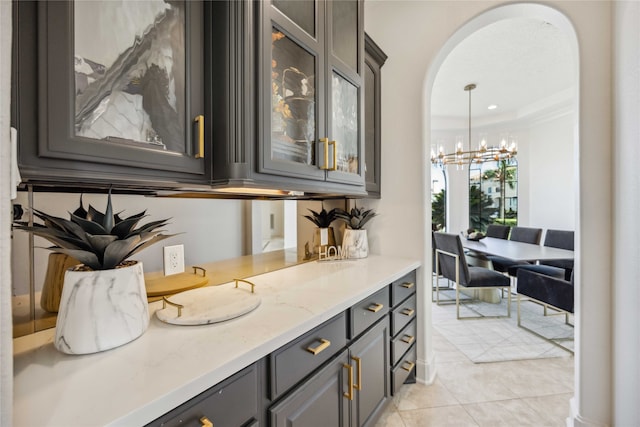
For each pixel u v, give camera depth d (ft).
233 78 2.98
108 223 2.46
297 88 3.84
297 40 3.69
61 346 2.25
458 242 10.06
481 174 18.04
